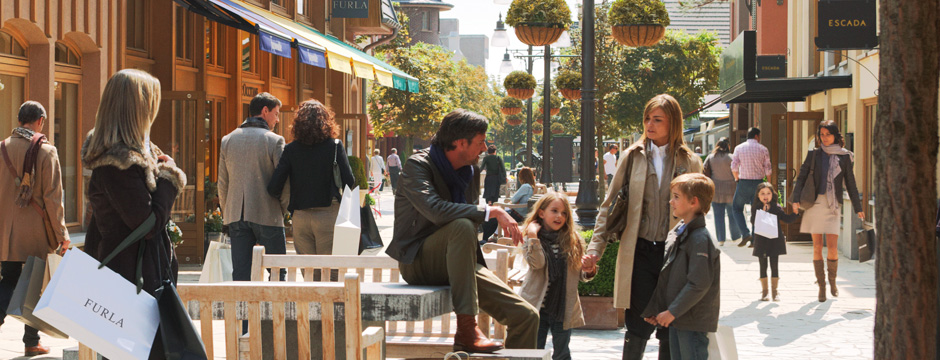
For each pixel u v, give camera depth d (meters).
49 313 3.40
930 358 3.21
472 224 4.27
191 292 3.94
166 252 3.93
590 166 10.97
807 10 19.25
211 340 3.98
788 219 10.49
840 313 9.64
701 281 5.13
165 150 12.86
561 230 6.45
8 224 7.05
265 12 16.78
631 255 5.76
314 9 22.16
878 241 3.27
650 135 5.79
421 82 39.06
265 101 7.85
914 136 3.18
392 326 5.68
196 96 12.82
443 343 5.29
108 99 3.77
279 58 20.88
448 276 4.31
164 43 13.97
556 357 6.52
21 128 7.12
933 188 3.21
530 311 4.45
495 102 77.00
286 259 5.46
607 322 8.77
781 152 19.86
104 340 3.50
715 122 42.88
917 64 3.16
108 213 3.78
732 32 35.56
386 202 32.53
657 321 5.37
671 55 38.53
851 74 15.63
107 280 3.60
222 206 7.79
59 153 11.90
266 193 7.65
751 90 16.67
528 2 17.88
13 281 7.09
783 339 8.30
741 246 15.19
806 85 16.08
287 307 3.99
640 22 15.48
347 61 13.22
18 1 10.63
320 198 7.52
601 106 32.81
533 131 60.91
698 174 5.30
